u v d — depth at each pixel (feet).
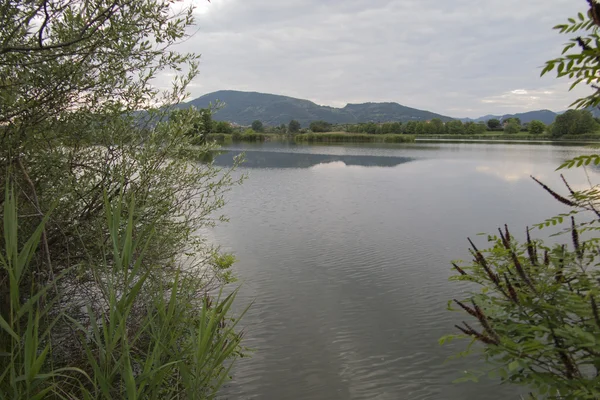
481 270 9.25
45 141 14.64
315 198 88.12
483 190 99.25
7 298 12.24
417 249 50.47
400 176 128.36
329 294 36.68
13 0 12.46
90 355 10.16
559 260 8.37
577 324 7.66
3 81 13.26
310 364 25.84
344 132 525.75
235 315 32.17
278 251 49.19
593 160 6.52
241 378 24.35
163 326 12.05
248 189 99.50
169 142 17.43
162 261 18.19
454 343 28.43
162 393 14.25
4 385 10.90
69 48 14.34
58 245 15.30
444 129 538.88
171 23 15.93
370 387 23.88
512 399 22.54
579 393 6.40
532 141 400.26
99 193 15.93
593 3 5.33
